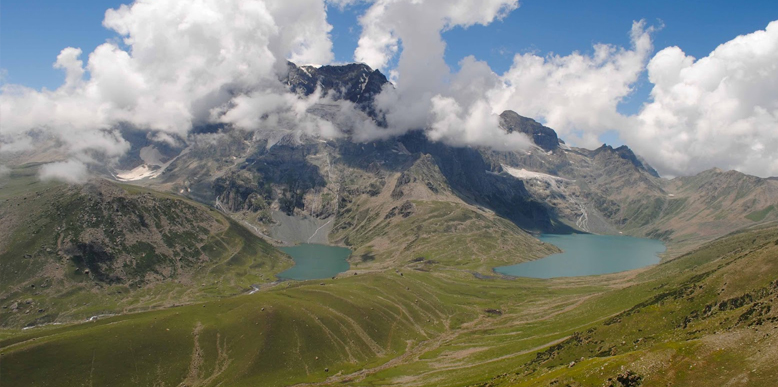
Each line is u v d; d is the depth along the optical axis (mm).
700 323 146875
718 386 90375
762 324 108875
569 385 108188
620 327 174375
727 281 171875
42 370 183000
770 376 87062
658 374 99500
